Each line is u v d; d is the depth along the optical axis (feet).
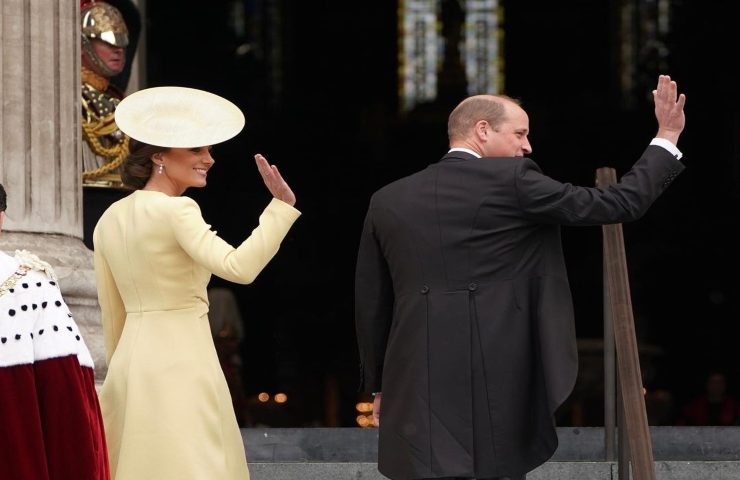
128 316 69.36
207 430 67.26
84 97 114.01
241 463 68.64
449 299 65.36
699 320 423.64
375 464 87.76
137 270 68.23
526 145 68.59
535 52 463.83
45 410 61.41
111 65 115.14
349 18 460.14
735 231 426.92
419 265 66.08
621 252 69.92
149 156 69.87
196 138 69.21
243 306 410.52
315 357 406.62
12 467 60.08
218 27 426.92
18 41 95.09
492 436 64.18
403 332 66.18
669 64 440.86
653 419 261.85
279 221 66.69
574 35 462.19
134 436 66.69
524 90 464.24
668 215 428.56
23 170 94.48
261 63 436.76
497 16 458.09
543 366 64.13
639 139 451.94
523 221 65.46
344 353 406.62
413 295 66.13
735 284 424.05
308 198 442.91
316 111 449.48
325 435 94.27
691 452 94.32
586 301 414.82
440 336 65.16
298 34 455.22
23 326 61.26
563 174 456.45
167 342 67.82
